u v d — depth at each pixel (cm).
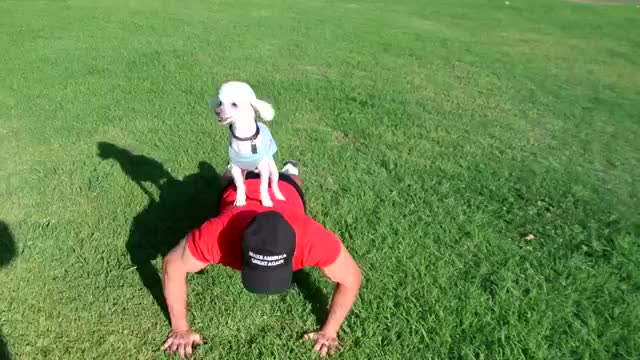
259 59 576
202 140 363
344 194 300
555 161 360
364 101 451
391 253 249
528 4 1130
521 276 238
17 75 483
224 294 223
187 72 512
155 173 319
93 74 495
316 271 236
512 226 278
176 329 197
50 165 322
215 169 328
